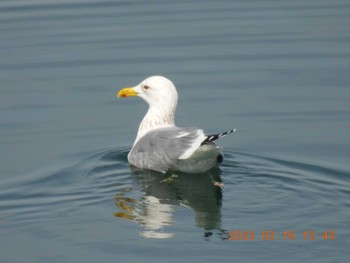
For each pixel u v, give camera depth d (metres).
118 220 12.79
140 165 15.04
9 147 16.41
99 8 24.09
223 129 17.14
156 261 11.41
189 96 18.73
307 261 11.23
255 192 13.73
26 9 23.95
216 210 13.07
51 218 12.93
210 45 21.31
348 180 14.21
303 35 21.70
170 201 13.57
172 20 23.00
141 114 18.19
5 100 18.59
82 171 15.06
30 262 11.61
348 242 11.73
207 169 14.64
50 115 17.95
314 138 16.61
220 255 11.50
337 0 24.23
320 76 19.45
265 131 17.02
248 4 24.28
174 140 14.47
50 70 20.08
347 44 21.03
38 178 14.78
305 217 12.64
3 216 13.04
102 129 17.33
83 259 11.61
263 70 19.88
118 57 20.66
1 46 21.23
